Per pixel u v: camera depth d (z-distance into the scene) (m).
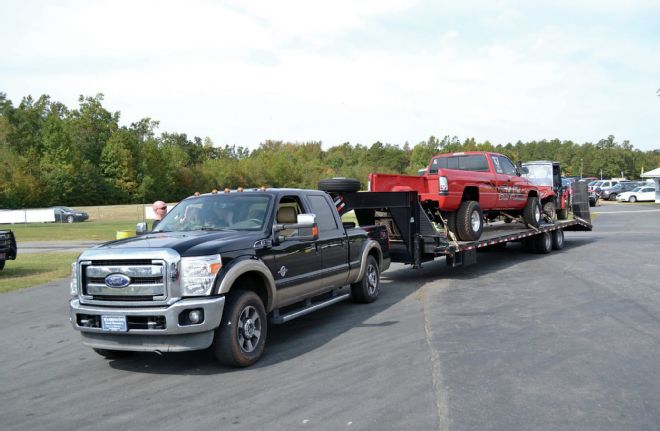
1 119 82.88
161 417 4.52
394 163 122.00
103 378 5.69
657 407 4.38
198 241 5.82
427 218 11.02
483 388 4.89
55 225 43.25
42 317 9.12
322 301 7.73
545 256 14.73
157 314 5.33
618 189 56.44
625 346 6.10
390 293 10.09
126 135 80.19
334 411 4.47
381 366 5.64
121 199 77.38
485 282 10.84
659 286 9.64
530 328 7.03
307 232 7.04
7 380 5.74
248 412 4.54
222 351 5.67
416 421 4.21
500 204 13.28
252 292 5.99
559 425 4.07
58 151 71.62
